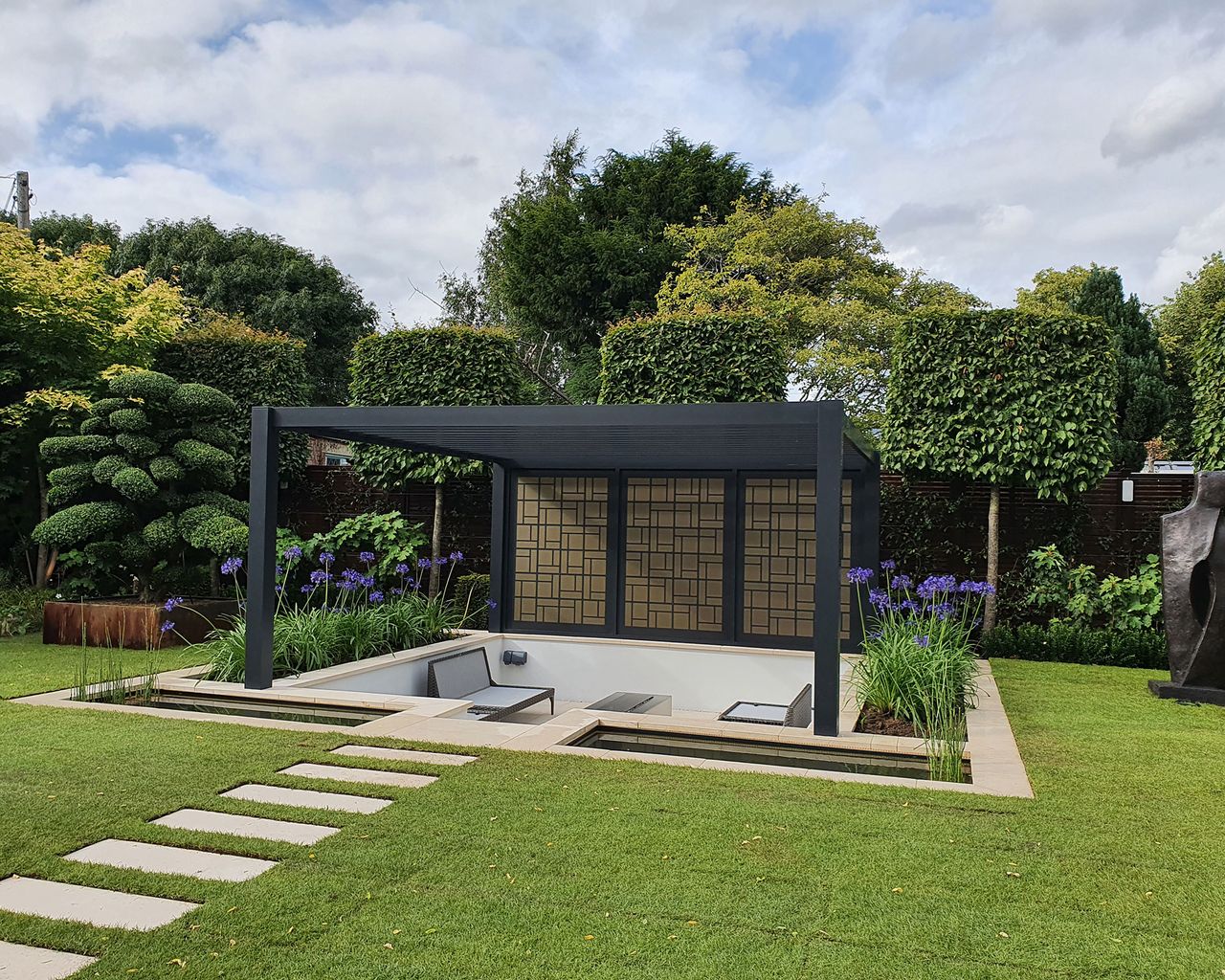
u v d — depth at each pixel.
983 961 2.68
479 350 11.32
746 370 10.50
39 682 7.04
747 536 9.32
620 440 7.73
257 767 4.66
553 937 2.79
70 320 11.20
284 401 12.12
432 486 11.41
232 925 2.84
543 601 10.00
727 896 3.12
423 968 2.59
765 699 8.99
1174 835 3.82
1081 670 8.53
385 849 3.51
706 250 19.52
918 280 19.59
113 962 2.60
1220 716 6.48
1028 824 3.94
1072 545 9.73
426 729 5.55
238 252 25.22
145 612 9.14
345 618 8.19
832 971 2.61
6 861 3.35
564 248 21.31
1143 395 15.14
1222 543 7.04
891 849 3.60
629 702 7.77
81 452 9.79
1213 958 2.72
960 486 10.02
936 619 7.39
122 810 3.95
